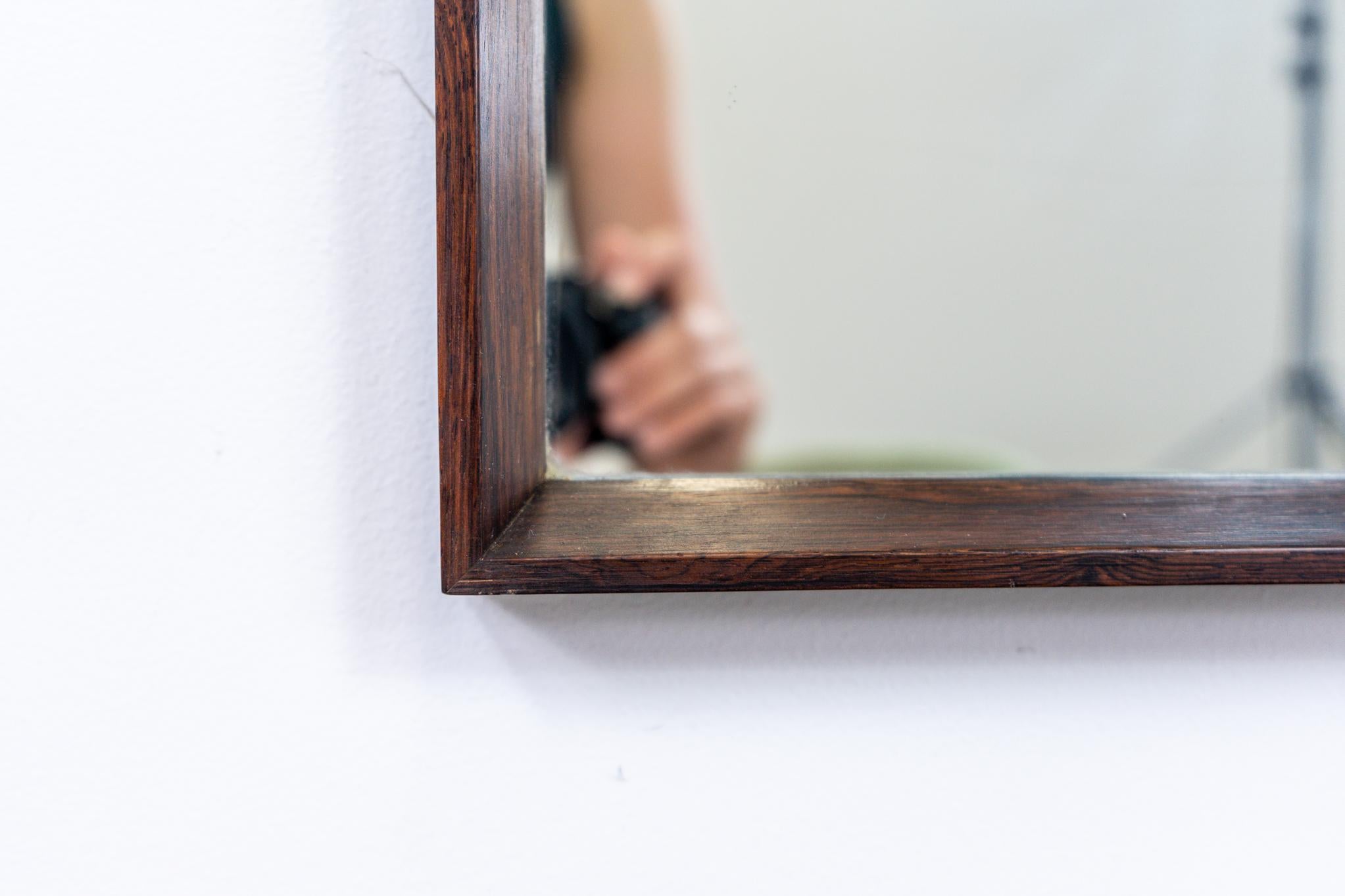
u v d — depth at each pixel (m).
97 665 0.25
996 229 0.69
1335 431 0.46
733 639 0.25
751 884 0.25
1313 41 0.56
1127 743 0.25
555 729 0.25
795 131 0.76
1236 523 0.23
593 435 0.39
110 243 0.24
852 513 0.23
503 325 0.22
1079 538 0.22
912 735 0.25
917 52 0.75
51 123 0.24
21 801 0.25
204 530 0.25
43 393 0.24
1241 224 0.56
